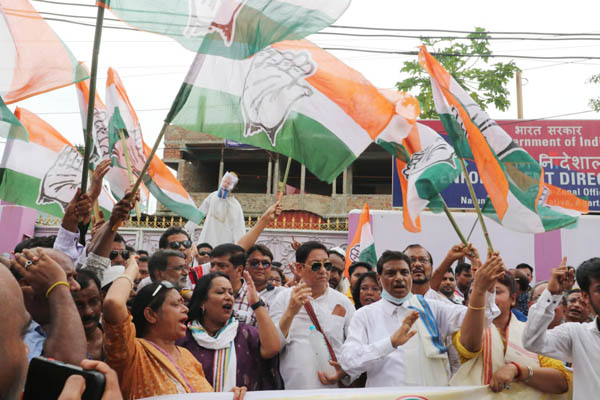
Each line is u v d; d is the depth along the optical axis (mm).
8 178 5426
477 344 3832
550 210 4652
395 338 3795
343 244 13328
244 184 26734
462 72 16062
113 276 4406
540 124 13555
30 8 3941
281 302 4781
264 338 3990
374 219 10570
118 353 2934
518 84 17531
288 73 4293
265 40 3900
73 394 1463
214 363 3721
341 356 4113
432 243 10445
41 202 5469
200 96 3980
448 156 5078
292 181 25906
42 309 2322
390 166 24531
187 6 3902
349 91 4406
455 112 4758
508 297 4301
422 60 4836
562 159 13336
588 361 3621
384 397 3590
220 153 24078
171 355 3309
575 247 10273
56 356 2113
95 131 5637
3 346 1365
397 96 4891
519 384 3865
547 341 3699
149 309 3348
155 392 3082
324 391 3537
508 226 4547
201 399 3125
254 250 5359
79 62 3955
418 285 5113
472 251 4703
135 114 5555
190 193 23406
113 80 5355
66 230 3652
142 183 5547
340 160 4332
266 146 4137
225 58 4070
